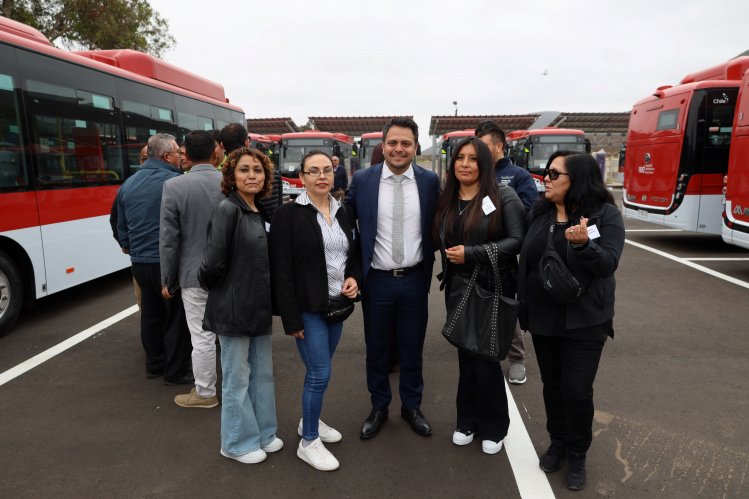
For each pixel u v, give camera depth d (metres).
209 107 9.42
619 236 2.52
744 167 7.38
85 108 6.09
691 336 5.01
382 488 2.72
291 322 2.72
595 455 3.01
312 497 2.65
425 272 3.16
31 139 5.28
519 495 2.66
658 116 10.18
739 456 2.99
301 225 2.73
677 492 2.66
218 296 2.75
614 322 5.45
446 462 2.96
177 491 2.70
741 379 4.04
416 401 3.31
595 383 3.97
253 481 2.79
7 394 3.87
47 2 15.01
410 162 3.04
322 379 2.88
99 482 2.78
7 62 5.02
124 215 4.07
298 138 17.98
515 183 3.78
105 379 4.13
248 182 2.72
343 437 3.24
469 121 25.27
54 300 6.50
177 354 3.98
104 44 16.19
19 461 2.98
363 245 3.06
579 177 2.54
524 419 3.46
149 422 3.44
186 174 3.51
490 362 2.90
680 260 8.81
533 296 2.70
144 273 3.94
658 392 3.81
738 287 6.91
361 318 5.75
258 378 2.97
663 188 9.98
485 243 2.84
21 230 5.16
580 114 24.69
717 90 9.20
